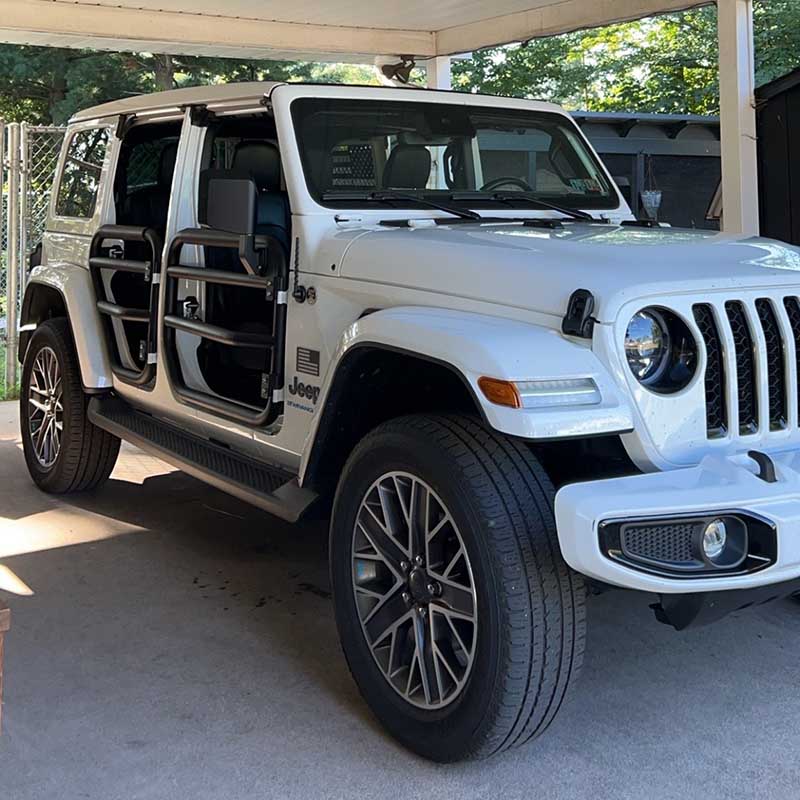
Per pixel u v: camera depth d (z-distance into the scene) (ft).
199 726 10.34
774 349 9.88
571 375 8.90
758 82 54.80
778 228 20.12
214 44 25.75
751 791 9.18
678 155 32.83
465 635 9.32
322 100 13.03
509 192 14.38
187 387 14.28
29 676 11.43
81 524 16.84
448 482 9.07
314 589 14.08
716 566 8.37
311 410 11.97
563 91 71.97
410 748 9.79
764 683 11.26
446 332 9.33
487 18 25.58
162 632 12.64
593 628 12.75
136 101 16.19
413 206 13.06
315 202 12.32
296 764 9.66
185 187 14.40
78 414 17.39
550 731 10.24
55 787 9.27
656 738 10.10
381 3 23.77
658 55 70.69
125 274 16.65
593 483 8.45
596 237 11.47
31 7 23.67
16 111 68.18
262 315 15.01
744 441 9.61
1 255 33.04
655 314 9.32
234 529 16.66
